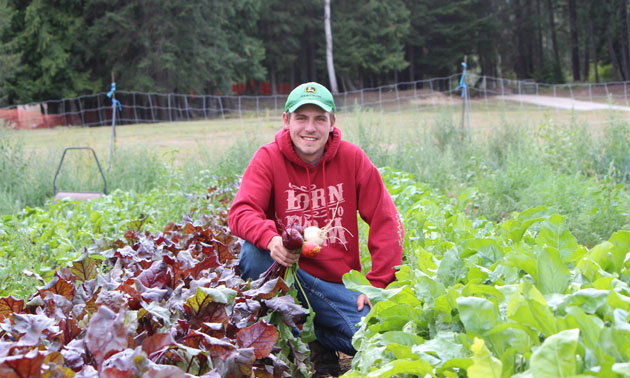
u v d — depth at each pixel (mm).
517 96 39344
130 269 2762
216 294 2098
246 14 37906
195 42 33188
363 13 45094
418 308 2053
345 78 48531
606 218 5047
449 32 50219
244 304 2395
